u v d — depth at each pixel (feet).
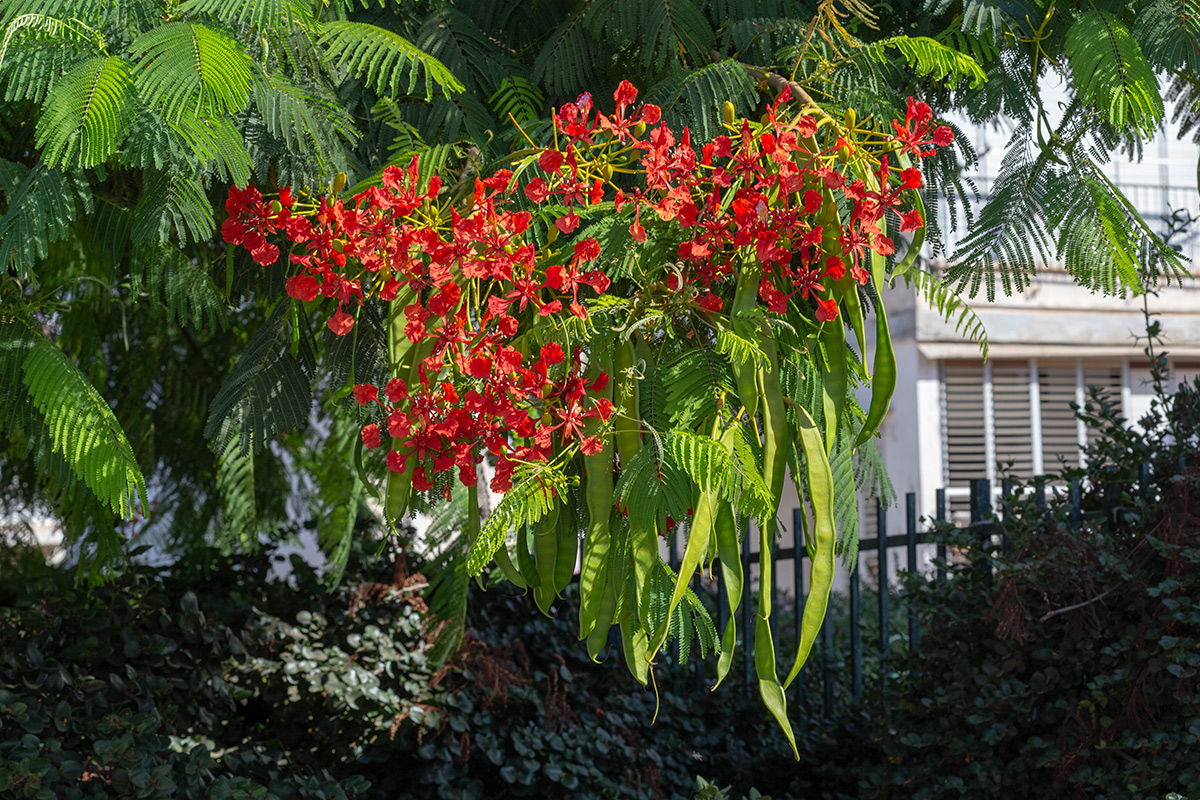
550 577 5.73
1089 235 6.91
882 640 12.76
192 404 14.84
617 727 12.47
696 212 5.19
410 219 5.53
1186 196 28.45
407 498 5.64
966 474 30.50
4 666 9.96
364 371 6.77
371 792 11.23
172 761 9.39
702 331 5.69
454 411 5.21
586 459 5.30
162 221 5.46
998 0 6.91
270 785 9.77
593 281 5.35
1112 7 7.09
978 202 7.75
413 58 6.10
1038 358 31.01
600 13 7.13
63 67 4.98
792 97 6.21
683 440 4.84
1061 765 9.16
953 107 8.09
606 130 5.42
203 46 4.81
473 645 12.25
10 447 10.18
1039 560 9.41
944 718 10.00
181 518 15.21
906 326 30.83
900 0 7.83
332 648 12.15
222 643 11.69
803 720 13.79
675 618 5.42
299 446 15.51
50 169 5.32
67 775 8.38
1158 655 8.85
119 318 13.12
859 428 7.13
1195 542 9.02
